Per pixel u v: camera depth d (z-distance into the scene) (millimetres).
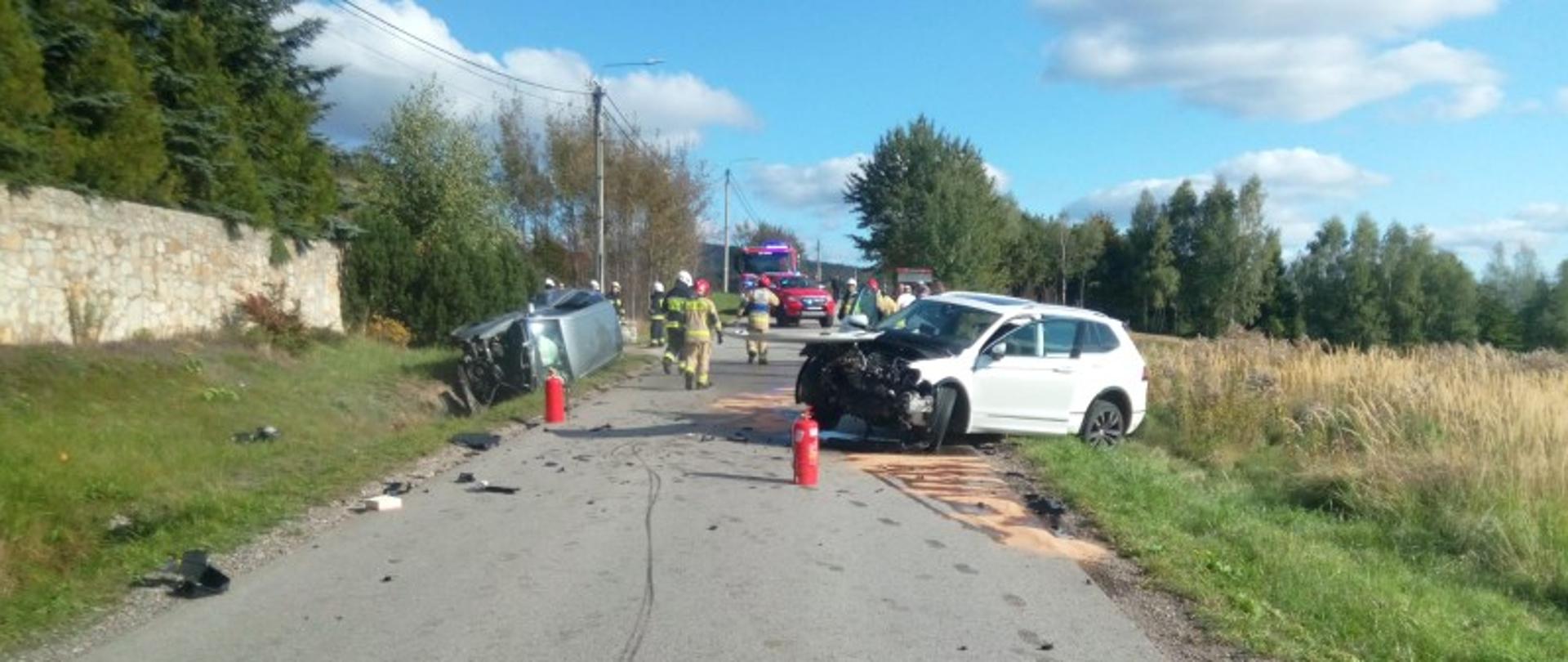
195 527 7980
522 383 16562
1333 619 6820
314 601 6465
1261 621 6559
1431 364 18984
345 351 18953
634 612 6285
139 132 15875
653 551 7637
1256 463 14328
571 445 12141
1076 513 9273
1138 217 67875
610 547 7727
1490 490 11258
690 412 15047
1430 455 12469
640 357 23141
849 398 12234
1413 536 10680
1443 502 11289
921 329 13469
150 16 18453
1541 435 12758
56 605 6270
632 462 11148
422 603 6414
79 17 15422
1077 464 11062
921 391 11844
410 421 15242
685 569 7203
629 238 39375
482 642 5766
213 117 18578
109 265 14859
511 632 5922
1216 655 5926
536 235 40312
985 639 6027
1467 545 10352
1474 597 8555
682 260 41438
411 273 23031
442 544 7758
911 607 6555
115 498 8781
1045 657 5785
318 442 11930
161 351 14320
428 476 10273
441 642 5746
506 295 25109
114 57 15602
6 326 12922
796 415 14750
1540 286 45688
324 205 22016
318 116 24125
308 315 21234
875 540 8133
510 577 6961
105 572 6945
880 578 7148
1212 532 9062
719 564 7340
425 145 29641
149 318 15773
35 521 7641
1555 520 10594
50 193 13711
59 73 15305
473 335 16562
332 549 7629
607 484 9984
